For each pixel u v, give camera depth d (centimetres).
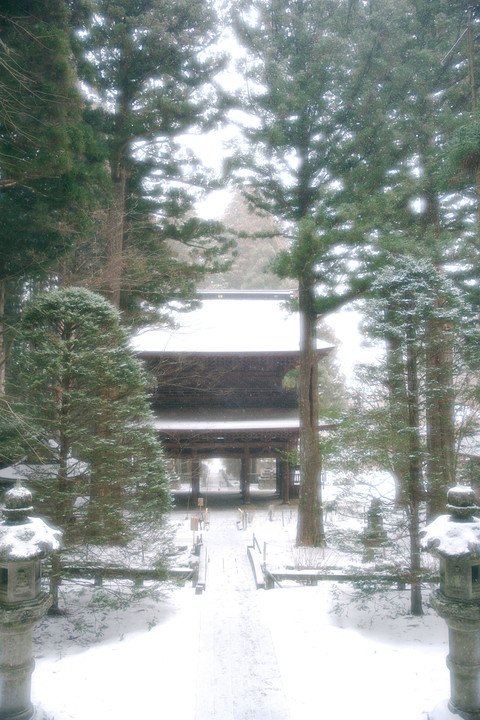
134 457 1073
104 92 1947
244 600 1200
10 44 1180
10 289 1892
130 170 2059
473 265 1702
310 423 1903
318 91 1703
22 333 1051
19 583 599
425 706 687
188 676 795
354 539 1032
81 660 840
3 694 601
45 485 987
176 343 3152
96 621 1008
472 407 1040
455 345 1014
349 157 1795
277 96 1706
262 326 3534
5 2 1217
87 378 1017
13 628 592
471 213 1928
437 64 1775
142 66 1952
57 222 1356
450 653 621
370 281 1664
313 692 742
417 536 997
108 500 1002
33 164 1133
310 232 1544
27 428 960
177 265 2088
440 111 1878
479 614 586
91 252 1977
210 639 947
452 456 1030
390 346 1084
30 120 1176
